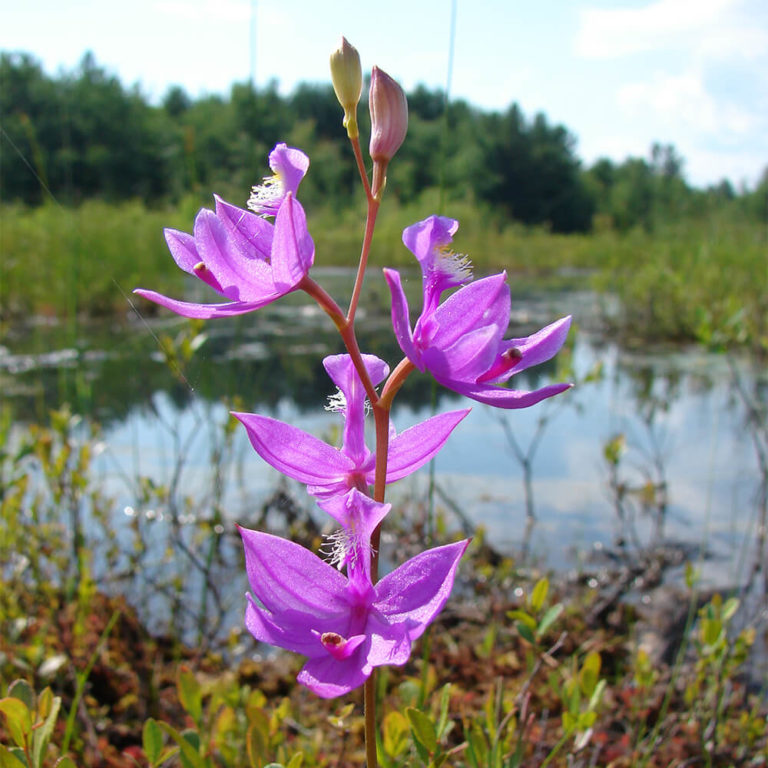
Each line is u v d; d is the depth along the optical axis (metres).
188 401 7.54
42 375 8.28
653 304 11.74
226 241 1.58
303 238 1.52
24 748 1.77
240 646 3.62
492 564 4.51
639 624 3.94
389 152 1.65
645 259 16.06
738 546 4.80
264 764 2.06
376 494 1.65
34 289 11.62
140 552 4.09
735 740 3.00
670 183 51.06
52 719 1.80
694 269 12.17
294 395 7.59
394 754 2.05
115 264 12.52
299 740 2.80
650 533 4.98
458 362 1.61
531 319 12.20
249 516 4.97
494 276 1.66
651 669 3.38
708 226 17.27
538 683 3.28
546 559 4.63
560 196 56.38
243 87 24.64
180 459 4.33
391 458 1.75
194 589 4.28
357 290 1.64
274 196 1.73
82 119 40.22
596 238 26.48
